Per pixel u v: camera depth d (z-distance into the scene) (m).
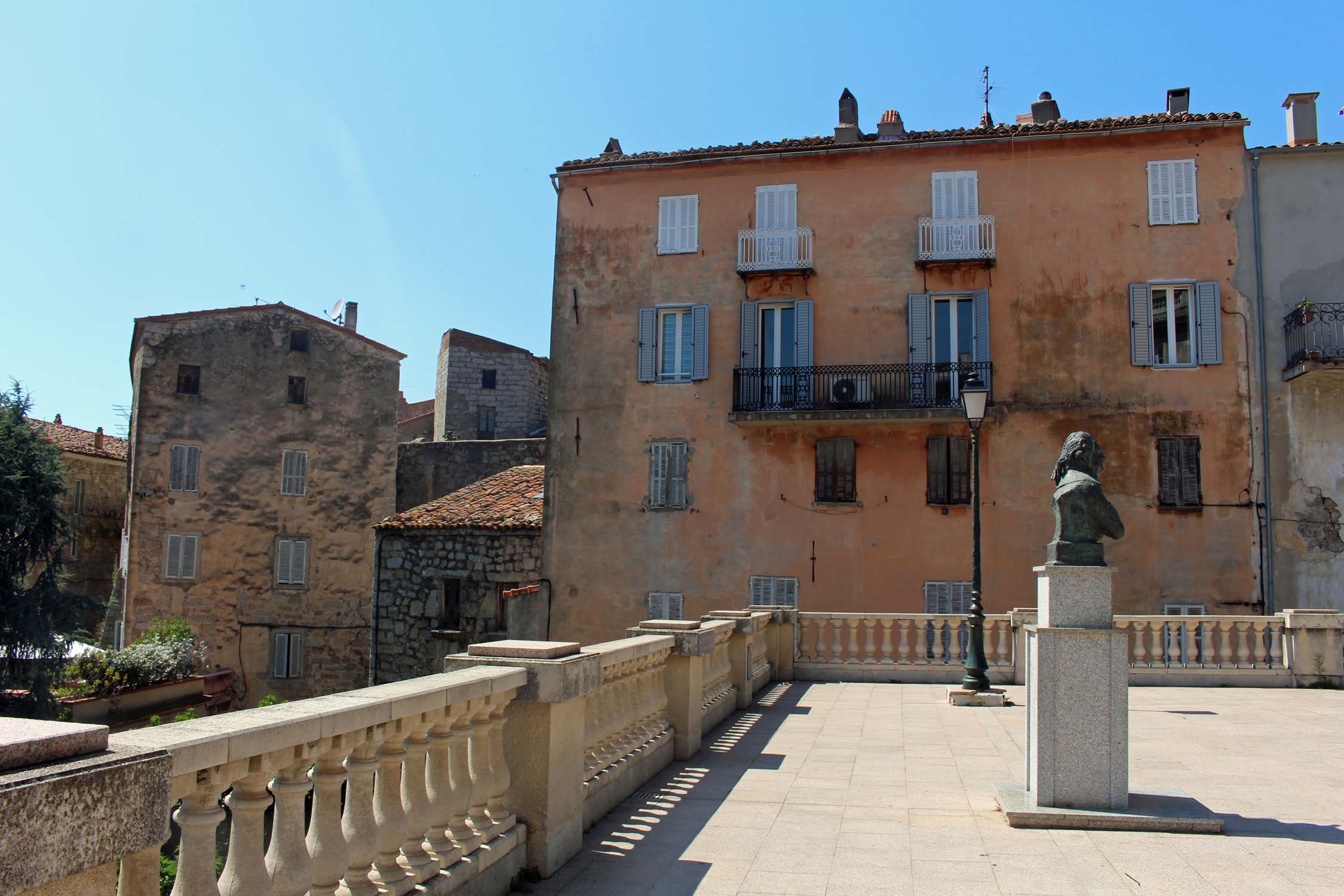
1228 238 22.20
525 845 5.62
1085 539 7.06
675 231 24.88
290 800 3.81
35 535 21.67
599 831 6.57
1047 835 6.44
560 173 25.48
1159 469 21.78
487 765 5.37
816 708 12.49
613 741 7.61
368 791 4.30
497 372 44.22
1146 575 21.50
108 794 2.65
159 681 22.92
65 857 2.49
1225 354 21.92
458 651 24.27
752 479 23.66
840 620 15.98
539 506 25.69
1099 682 6.80
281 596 32.41
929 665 15.38
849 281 23.69
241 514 32.16
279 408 33.09
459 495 27.78
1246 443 21.56
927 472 22.78
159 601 30.83
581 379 24.91
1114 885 5.46
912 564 22.56
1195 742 9.84
